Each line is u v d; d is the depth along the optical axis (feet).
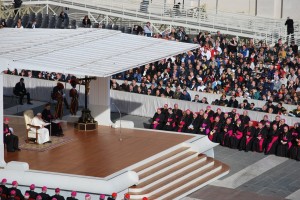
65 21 252.83
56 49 180.55
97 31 199.11
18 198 152.66
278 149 186.91
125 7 280.10
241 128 191.42
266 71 216.13
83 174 159.84
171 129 197.88
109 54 179.83
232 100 202.90
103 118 191.52
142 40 193.88
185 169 172.55
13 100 225.15
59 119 191.93
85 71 166.09
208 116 195.83
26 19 254.27
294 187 171.63
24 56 172.35
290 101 203.51
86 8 272.10
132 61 176.55
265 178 176.04
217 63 224.12
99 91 190.49
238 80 213.87
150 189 162.09
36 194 153.48
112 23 270.05
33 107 219.61
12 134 172.65
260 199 166.20
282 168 181.27
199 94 212.43
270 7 280.72
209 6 287.28
